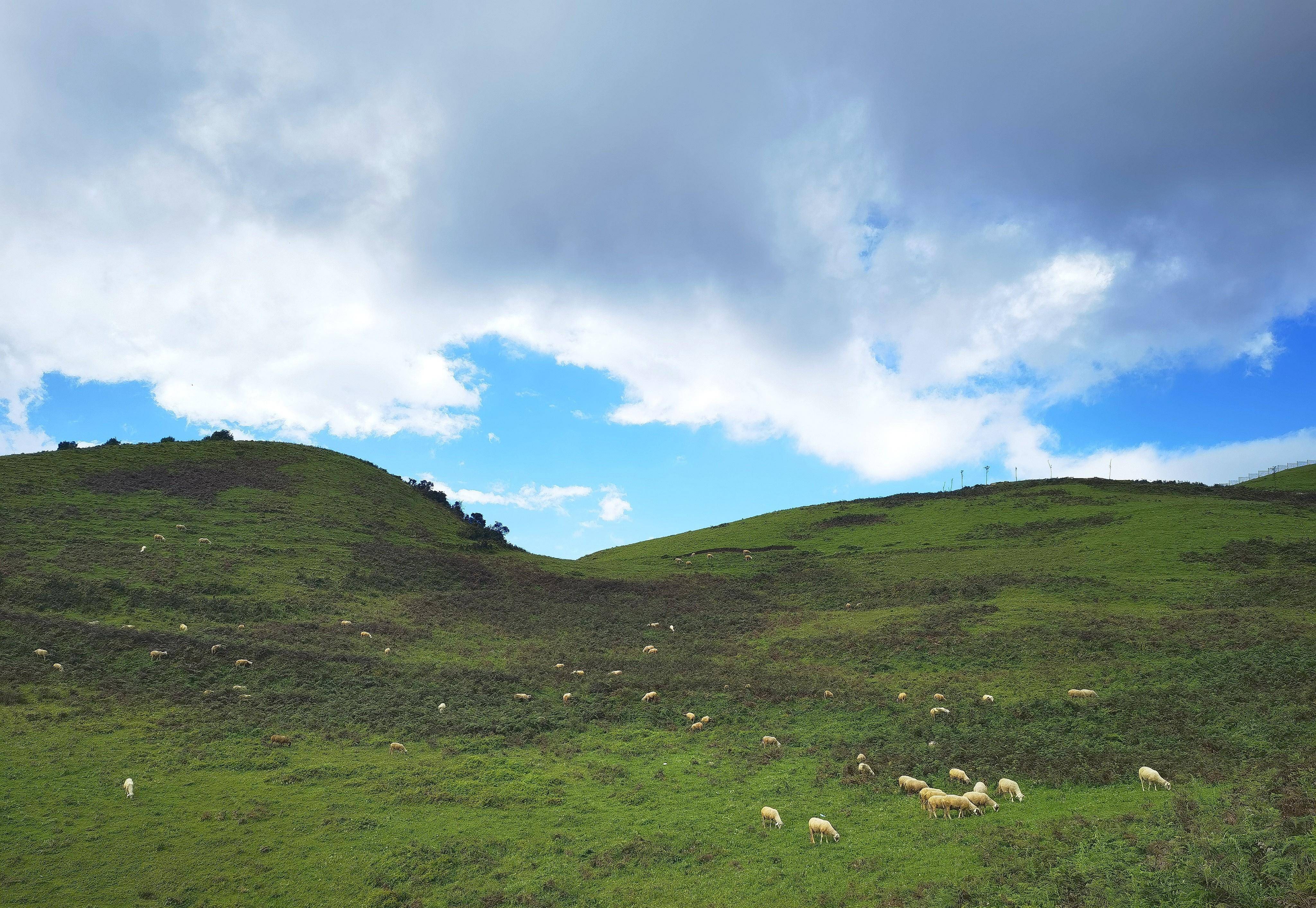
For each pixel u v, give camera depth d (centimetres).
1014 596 6294
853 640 5341
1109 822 2095
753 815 2619
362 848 2394
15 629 4416
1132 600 5791
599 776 3112
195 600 5694
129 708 3600
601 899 2088
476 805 2780
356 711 3903
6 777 2706
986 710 3681
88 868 2162
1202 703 3338
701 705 4238
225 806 2642
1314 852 1611
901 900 1848
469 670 4919
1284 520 8062
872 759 3144
